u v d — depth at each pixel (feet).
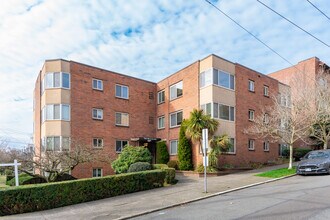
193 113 67.82
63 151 56.13
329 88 79.61
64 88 74.59
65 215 32.45
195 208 32.04
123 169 59.26
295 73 96.07
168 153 85.30
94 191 41.11
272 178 51.62
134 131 88.17
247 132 76.64
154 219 28.50
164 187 48.96
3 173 104.99
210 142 65.57
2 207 33.78
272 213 26.68
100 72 82.58
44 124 74.02
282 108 71.15
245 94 80.28
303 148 96.07
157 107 94.17
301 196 33.50
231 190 41.86
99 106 81.00
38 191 36.09
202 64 75.61
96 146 78.84
